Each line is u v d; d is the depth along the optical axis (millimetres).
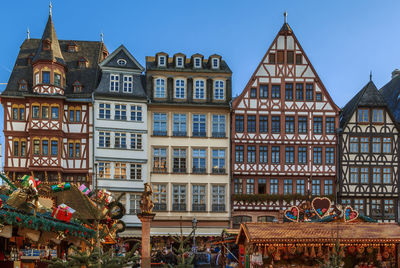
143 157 34156
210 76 36094
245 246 19891
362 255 20656
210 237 34219
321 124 35750
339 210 21594
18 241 16969
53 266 10570
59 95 32344
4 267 14305
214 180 34844
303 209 21797
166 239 33875
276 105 35594
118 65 34750
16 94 32375
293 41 36219
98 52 37188
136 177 33875
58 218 14609
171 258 24406
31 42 36438
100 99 33688
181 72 35844
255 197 34531
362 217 21906
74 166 32781
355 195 35219
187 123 35281
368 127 35969
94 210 11633
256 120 35406
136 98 34406
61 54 33844
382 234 19625
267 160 35156
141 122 34438
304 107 35719
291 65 36000
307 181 35219
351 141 35781
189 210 34375
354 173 35531
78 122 33250
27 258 15859
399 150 35938
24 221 12367
